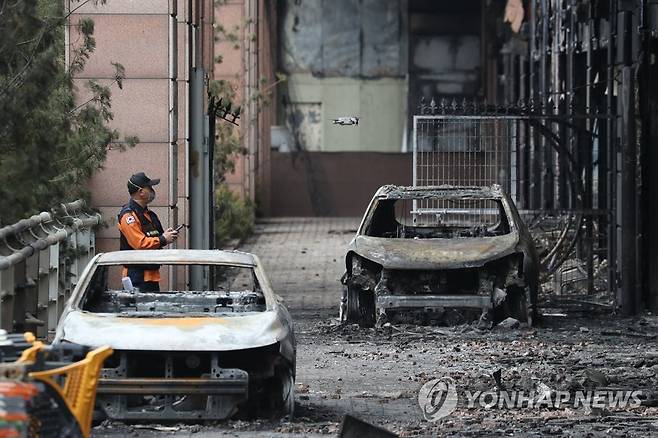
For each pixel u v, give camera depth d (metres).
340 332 40.78
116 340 24.14
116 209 45.56
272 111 117.00
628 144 46.88
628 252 46.62
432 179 47.41
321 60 122.06
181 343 24.19
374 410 27.69
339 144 122.31
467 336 39.72
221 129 68.94
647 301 46.84
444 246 41.09
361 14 121.94
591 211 48.66
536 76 77.62
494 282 40.75
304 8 122.00
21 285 32.88
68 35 44.22
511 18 85.50
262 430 24.36
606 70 57.66
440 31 121.50
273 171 110.69
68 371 16.64
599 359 35.62
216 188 72.44
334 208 110.75
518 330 40.72
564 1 66.25
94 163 38.84
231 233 80.62
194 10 47.81
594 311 46.66
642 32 47.22
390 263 40.38
